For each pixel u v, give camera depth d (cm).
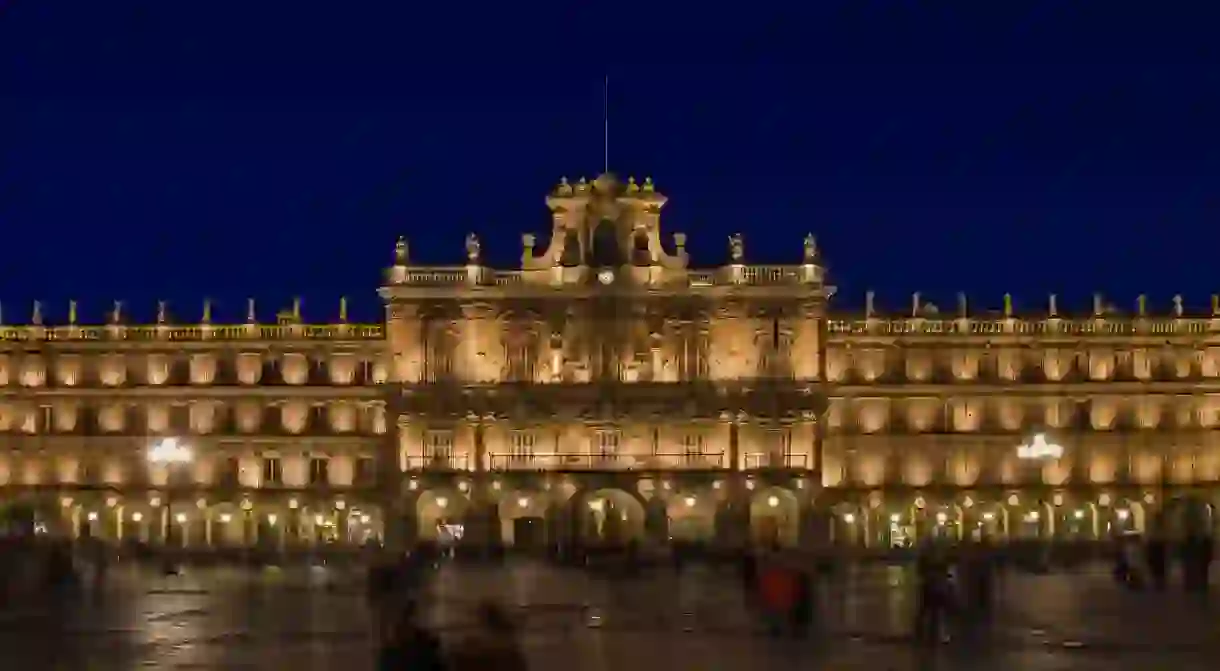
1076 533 17262
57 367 17975
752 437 16612
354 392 17638
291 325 17825
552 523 16312
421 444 16712
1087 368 17725
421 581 10306
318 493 17350
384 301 17062
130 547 15100
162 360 17938
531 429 16688
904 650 6456
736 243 16975
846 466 17462
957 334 17638
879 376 17662
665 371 16838
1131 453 17500
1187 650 6450
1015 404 17600
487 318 16925
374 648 6525
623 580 11606
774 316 16838
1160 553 10538
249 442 17588
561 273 16988
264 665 5934
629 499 16650
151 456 15100
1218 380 17538
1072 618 7931
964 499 17225
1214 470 17525
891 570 12250
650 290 16825
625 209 17075
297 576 11950
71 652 6450
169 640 6931
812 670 5778
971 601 7112
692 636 7069
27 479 17762
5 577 10606
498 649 4172
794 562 8906
